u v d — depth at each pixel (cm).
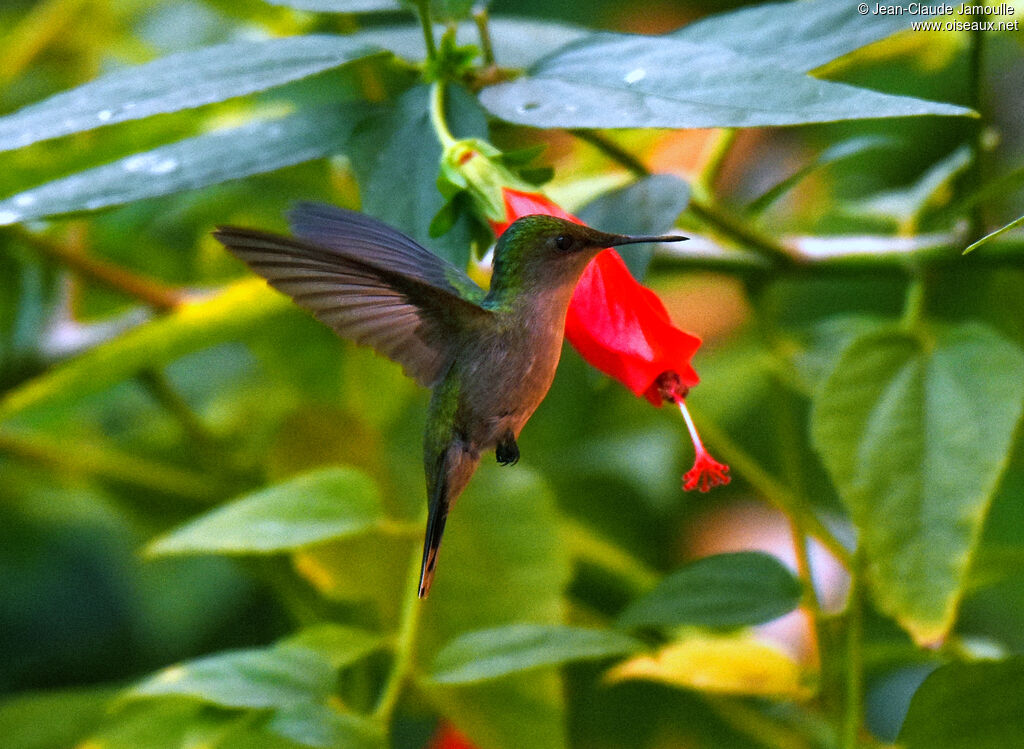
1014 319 224
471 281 211
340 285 210
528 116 210
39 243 223
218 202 228
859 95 208
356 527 215
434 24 214
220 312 221
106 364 221
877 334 214
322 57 212
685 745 225
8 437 225
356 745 212
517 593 219
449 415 211
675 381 210
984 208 216
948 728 211
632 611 214
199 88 211
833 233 228
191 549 214
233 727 213
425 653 219
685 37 213
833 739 216
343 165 224
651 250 211
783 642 226
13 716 217
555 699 216
